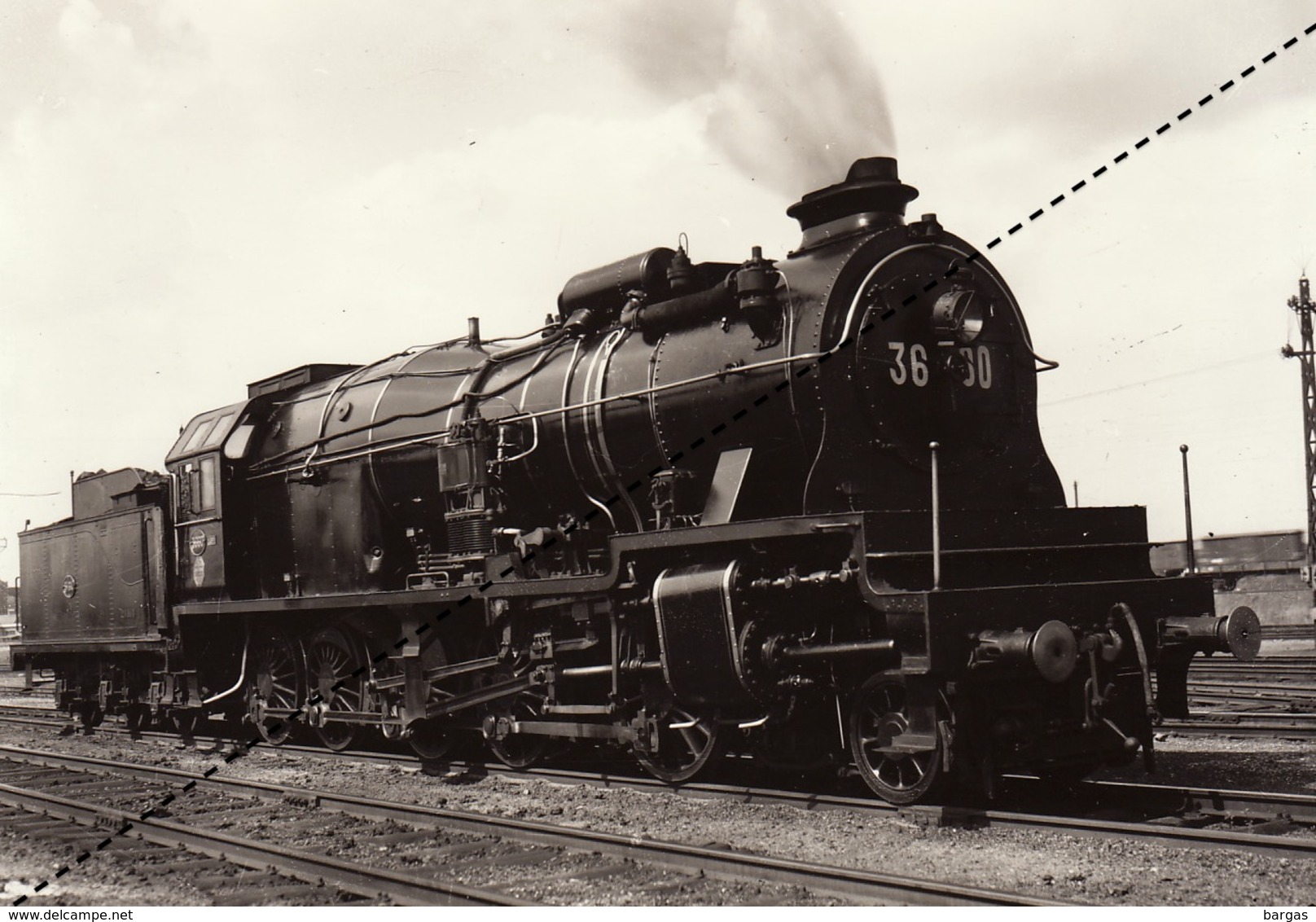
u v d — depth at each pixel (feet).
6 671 116.57
